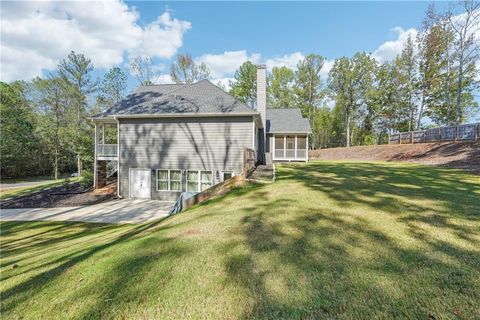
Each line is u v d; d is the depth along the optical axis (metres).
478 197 5.54
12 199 14.67
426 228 3.78
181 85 16.77
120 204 12.68
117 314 2.24
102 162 15.82
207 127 13.24
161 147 13.59
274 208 5.21
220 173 13.11
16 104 29.94
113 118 13.77
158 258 3.30
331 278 2.55
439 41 20.94
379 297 2.22
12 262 4.32
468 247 3.11
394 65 31.64
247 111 12.73
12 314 2.38
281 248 3.32
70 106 26.30
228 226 4.38
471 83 21.83
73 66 25.48
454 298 2.16
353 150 26.81
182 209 7.15
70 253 4.14
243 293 2.42
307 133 19.75
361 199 5.61
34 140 30.55
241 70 37.28
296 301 2.24
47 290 2.75
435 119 29.59
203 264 3.04
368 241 3.38
